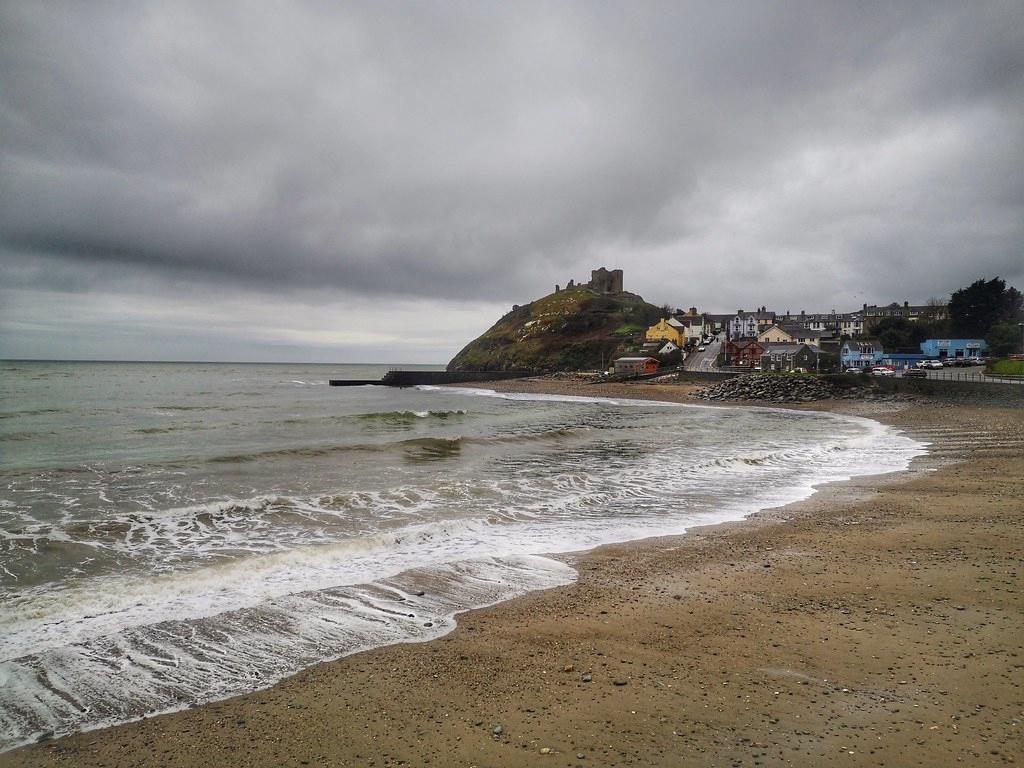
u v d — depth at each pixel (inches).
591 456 986.1
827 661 258.4
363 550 448.8
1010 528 480.4
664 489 698.8
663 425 1577.3
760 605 328.8
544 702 230.2
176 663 266.8
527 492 681.0
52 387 3193.9
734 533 496.4
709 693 233.5
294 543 472.7
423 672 257.0
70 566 407.5
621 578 382.3
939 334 3954.2
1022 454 901.8
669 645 279.4
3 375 4687.5
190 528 512.1
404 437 1242.0
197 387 3592.5
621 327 5644.7
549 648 278.8
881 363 3538.4
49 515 548.7
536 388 3774.6
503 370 5054.1
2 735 211.8
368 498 631.2
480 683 246.5
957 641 274.4
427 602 341.4
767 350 3782.0
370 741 206.8
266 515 559.5
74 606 330.6
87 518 539.2
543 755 196.1
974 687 231.9
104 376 4968.0
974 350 3560.5
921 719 210.1
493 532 508.4
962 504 575.8
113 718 223.5
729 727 209.2
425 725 216.2
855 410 2074.3
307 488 691.4
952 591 340.5
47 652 276.1
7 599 343.3
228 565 399.2
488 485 715.4
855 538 464.8
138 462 853.8
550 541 478.9
